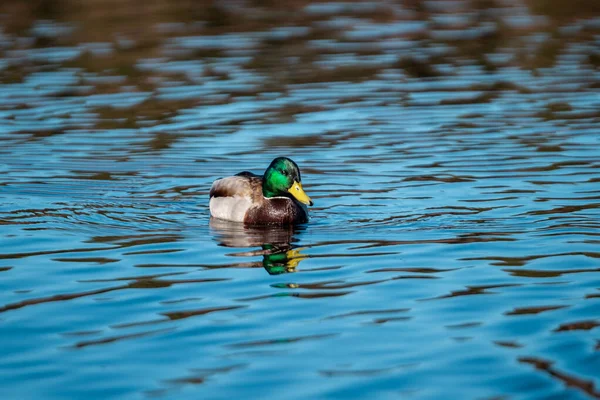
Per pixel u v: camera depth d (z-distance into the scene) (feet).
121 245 45.27
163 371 29.86
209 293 37.58
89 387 28.78
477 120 73.15
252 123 73.61
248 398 27.84
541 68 91.20
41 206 53.06
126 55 98.78
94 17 120.26
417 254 42.68
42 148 67.36
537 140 66.54
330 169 60.64
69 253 43.80
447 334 32.48
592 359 29.91
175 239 46.52
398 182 57.06
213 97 82.23
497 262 41.04
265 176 50.42
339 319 34.24
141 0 130.93
